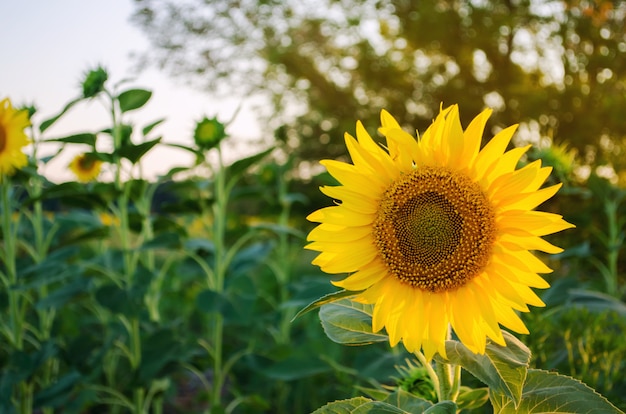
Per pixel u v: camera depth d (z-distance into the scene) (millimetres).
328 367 3432
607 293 4383
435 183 1588
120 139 3477
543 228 1489
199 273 4266
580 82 15516
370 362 3043
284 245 5219
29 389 3746
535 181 1539
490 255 1553
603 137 14867
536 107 14602
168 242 3557
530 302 1518
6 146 3398
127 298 3414
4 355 4137
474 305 1551
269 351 4027
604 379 2549
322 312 1772
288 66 18766
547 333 2588
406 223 1597
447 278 1567
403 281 1599
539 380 1640
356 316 1742
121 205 3652
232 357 4004
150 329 3900
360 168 1636
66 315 4770
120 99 3324
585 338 2660
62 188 3531
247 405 4238
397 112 17609
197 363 3893
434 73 17500
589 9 14906
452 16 15992
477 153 1576
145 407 3793
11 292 3713
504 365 1477
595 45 15352
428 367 1702
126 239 3658
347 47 18641
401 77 17594
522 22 16547
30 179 3949
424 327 1569
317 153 18438
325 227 1626
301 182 15281
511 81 16375
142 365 3480
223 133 3705
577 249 3693
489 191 1561
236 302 3691
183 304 5512
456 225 1579
